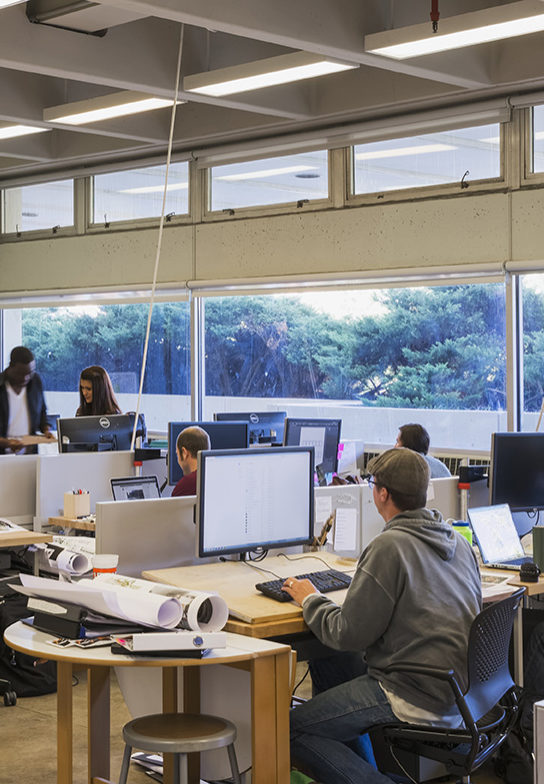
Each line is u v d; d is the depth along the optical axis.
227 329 7.71
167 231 7.89
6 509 5.39
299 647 3.30
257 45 6.39
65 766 2.99
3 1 4.31
